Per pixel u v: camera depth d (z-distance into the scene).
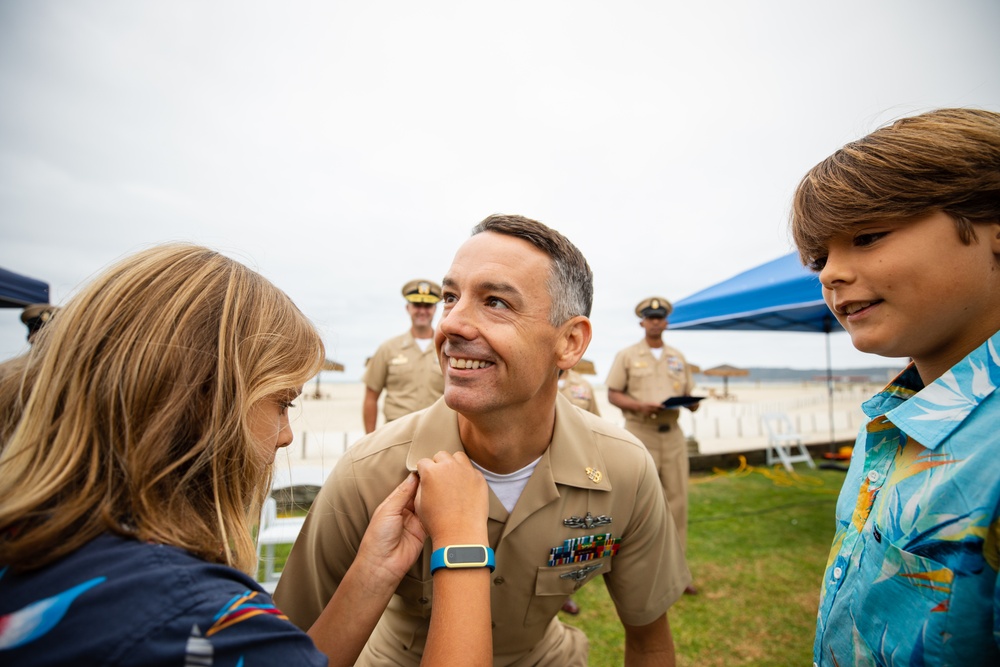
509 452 1.24
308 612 1.31
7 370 0.81
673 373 4.84
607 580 1.55
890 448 0.89
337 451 9.51
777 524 5.31
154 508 0.66
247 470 0.78
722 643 2.97
